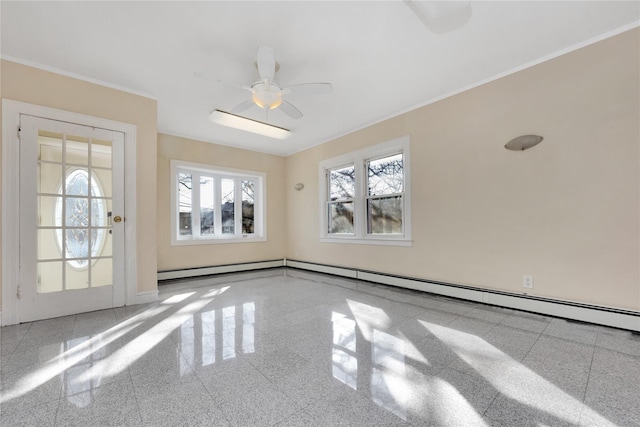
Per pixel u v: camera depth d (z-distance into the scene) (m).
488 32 2.36
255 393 1.54
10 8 2.03
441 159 3.52
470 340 2.21
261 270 5.65
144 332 2.41
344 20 2.20
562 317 2.61
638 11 2.15
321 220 5.29
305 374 1.73
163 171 4.66
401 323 2.60
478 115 3.19
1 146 2.58
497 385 1.59
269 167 5.98
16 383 1.63
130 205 3.22
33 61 2.71
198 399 1.49
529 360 1.87
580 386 1.57
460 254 3.35
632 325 2.28
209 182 5.32
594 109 2.46
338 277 4.87
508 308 2.94
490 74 3.04
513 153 2.93
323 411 1.39
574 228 2.57
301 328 2.50
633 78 2.29
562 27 2.32
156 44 2.47
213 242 5.17
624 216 2.33
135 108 3.29
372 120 4.28
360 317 2.78
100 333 2.38
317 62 2.76
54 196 2.82
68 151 2.90
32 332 2.40
